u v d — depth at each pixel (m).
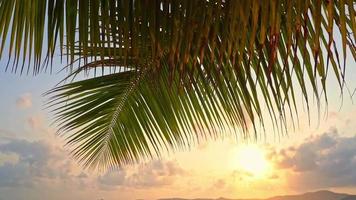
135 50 1.30
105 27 1.29
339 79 1.30
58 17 1.35
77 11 1.34
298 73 1.56
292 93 1.60
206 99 2.31
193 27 1.19
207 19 1.17
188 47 1.20
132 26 1.28
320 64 1.47
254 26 1.07
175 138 2.80
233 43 1.25
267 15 1.05
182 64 1.22
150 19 1.25
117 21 1.28
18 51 1.41
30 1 1.41
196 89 2.25
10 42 1.41
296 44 1.05
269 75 1.08
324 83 1.18
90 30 1.30
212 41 1.18
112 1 1.29
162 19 1.25
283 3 1.12
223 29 1.15
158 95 2.56
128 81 2.72
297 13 1.04
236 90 1.86
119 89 2.82
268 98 1.75
